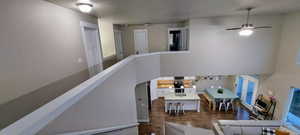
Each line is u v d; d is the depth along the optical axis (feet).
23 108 5.90
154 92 32.14
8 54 5.51
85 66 12.22
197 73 19.67
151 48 25.00
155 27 24.27
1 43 5.26
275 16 17.65
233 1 10.39
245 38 18.54
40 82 7.16
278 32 18.07
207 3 10.77
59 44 8.83
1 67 5.23
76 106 3.87
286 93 17.25
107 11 12.05
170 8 12.00
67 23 9.79
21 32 6.15
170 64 19.51
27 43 6.46
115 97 7.85
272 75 19.45
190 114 25.00
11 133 2.21
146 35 24.63
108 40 19.97
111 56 17.44
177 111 26.00
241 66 19.30
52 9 8.30
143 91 21.83
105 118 6.19
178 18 18.49
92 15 13.66
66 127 3.39
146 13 13.89
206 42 18.94
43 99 7.20
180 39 23.63
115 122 7.63
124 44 25.00
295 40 15.90
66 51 9.55
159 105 29.17
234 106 26.35
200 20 18.47
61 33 9.08
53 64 8.21
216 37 18.75
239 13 15.72
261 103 21.22
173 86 32.86
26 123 2.46
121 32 24.57
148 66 17.21
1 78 5.21
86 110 4.48
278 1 10.62
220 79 33.96
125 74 10.48
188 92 31.81
